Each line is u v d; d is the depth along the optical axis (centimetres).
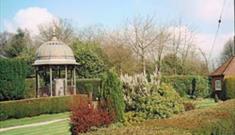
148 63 6262
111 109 1452
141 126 911
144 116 1522
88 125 1409
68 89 4128
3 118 3022
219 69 5328
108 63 5625
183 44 6775
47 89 4034
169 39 6494
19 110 3156
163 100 1564
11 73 3297
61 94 3981
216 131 1082
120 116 1466
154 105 1543
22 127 2627
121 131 815
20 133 2314
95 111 1438
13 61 3322
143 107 1542
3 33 7119
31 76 4947
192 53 6850
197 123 989
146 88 1577
